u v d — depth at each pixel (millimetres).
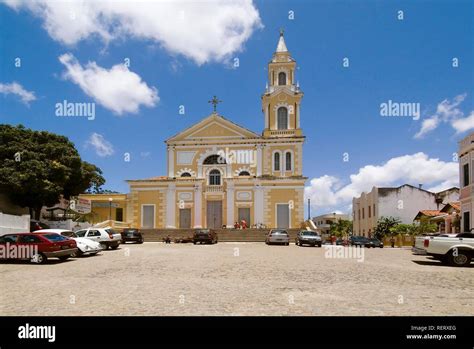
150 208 47062
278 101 48562
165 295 9898
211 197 46531
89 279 12672
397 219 48469
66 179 33031
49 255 17594
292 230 40906
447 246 17109
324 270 14922
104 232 25703
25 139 33125
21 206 32938
